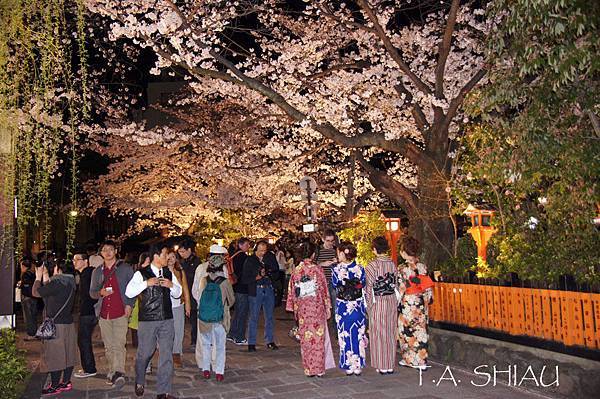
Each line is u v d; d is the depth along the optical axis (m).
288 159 17.81
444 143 11.98
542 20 5.52
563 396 6.25
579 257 7.04
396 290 7.98
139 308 6.88
